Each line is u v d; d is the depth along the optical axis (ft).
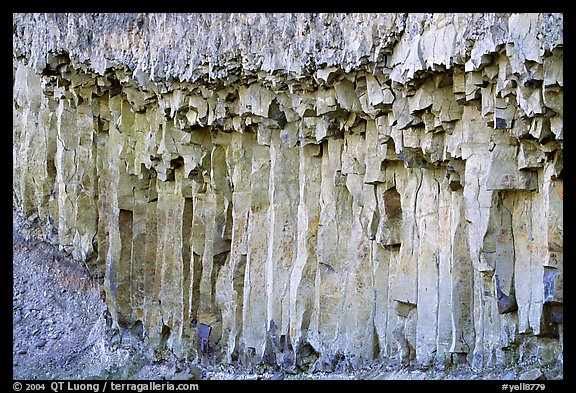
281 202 43.09
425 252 37.88
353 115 39.47
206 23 42.39
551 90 30.09
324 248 41.57
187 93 43.86
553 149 31.99
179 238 47.47
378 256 40.19
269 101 41.45
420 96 35.27
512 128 32.32
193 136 45.32
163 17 44.32
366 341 40.24
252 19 40.68
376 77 36.94
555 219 32.53
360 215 40.50
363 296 40.50
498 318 35.14
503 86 31.55
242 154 44.52
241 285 44.96
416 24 34.53
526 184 33.53
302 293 42.19
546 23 29.35
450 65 33.06
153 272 48.93
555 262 32.60
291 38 39.37
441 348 36.83
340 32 37.60
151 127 47.24
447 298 36.83
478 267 34.73
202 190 46.52
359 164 40.27
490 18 31.30
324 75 38.29
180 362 46.75
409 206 38.78
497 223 34.35
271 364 42.86
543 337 33.65
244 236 44.65
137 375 46.80
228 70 41.68
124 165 49.03
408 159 37.19
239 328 44.78
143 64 45.06
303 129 41.29
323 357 41.27
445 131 35.47
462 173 35.83
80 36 47.85
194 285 46.68
